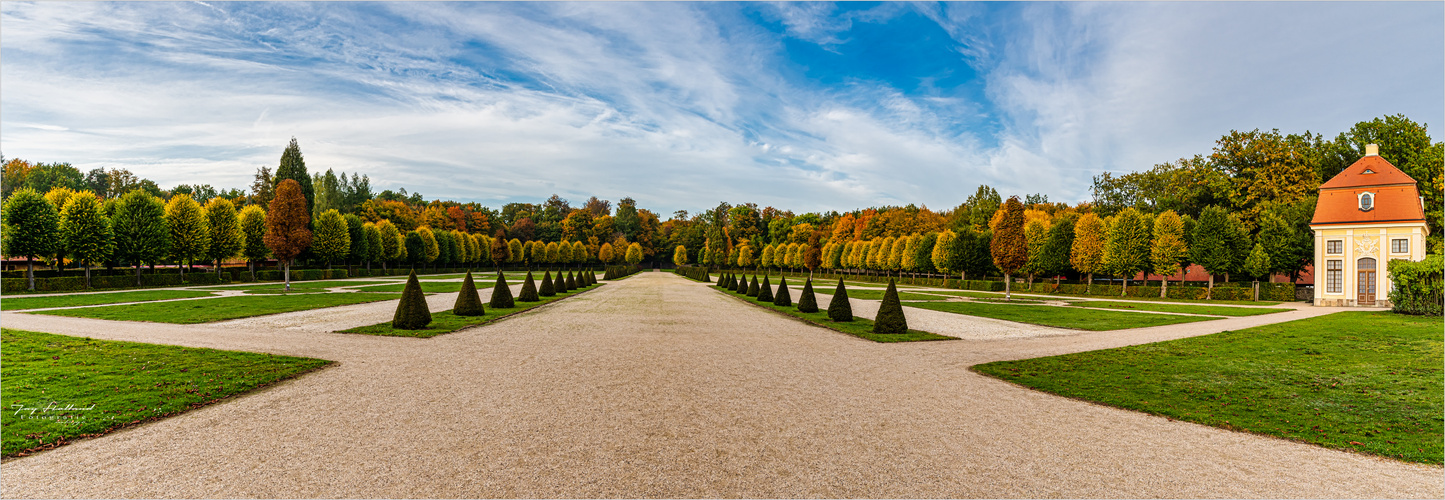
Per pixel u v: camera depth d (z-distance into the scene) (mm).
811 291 23516
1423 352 13500
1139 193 60938
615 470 5609
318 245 53656
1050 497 5152
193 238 41750
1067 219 47000
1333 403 8734
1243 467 6000
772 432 6887
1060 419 7711
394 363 10969
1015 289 48438
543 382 9383
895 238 74312
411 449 6129
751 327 18062
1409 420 7832
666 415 7523
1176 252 37812
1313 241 36062
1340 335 16656
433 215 95375
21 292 29609
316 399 8180
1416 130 42656
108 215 37750
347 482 5242
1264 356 12969
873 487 5309
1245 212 43062
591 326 17484
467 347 13039
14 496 4887
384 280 50281
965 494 5188
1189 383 10086
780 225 112875
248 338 13914
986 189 79438
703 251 115312
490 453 6031
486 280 54250
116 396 8148
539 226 123875
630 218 129500
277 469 5543
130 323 16562
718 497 5020
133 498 4891
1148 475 5730
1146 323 20531
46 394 8211
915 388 9477
